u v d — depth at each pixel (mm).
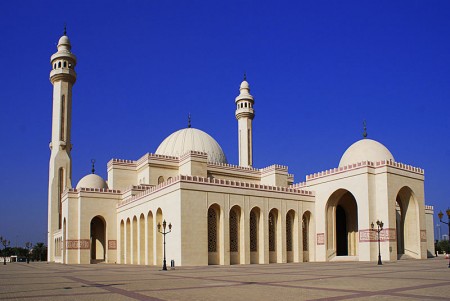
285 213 58250
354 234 63688
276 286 22297
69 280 28984
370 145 62562
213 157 75000
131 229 61719
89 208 66188
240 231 53750
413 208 58469
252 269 39562
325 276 28859
